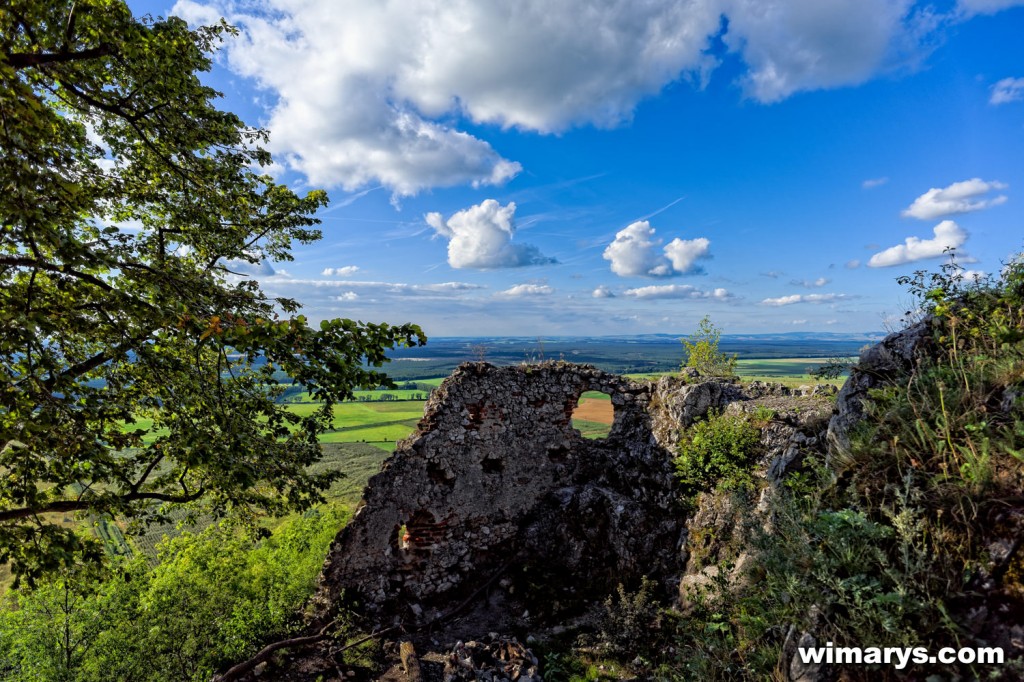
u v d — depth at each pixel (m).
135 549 10.63
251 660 7.96
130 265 6.00
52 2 6.03
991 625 2.62
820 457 5.77
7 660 8.98
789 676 3.29
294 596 10.09
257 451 7.55
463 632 9.20
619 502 10.34
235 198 9.26
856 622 3.02
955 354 4.35
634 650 7.61
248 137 9.07
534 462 11.80
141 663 8.88
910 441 3.68
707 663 4.66
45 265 5.48
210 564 10.27
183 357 8.20
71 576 7.15
